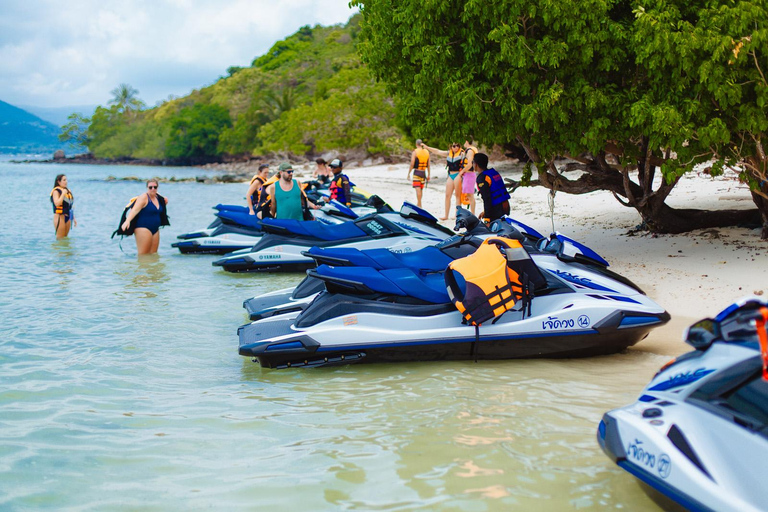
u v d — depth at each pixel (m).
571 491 3.78
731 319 3.33
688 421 3.34
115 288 10.47
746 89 8.13
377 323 6.21
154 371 6.32
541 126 9.38
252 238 13.95
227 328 7.94
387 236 10.16
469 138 10.77
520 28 9.03
